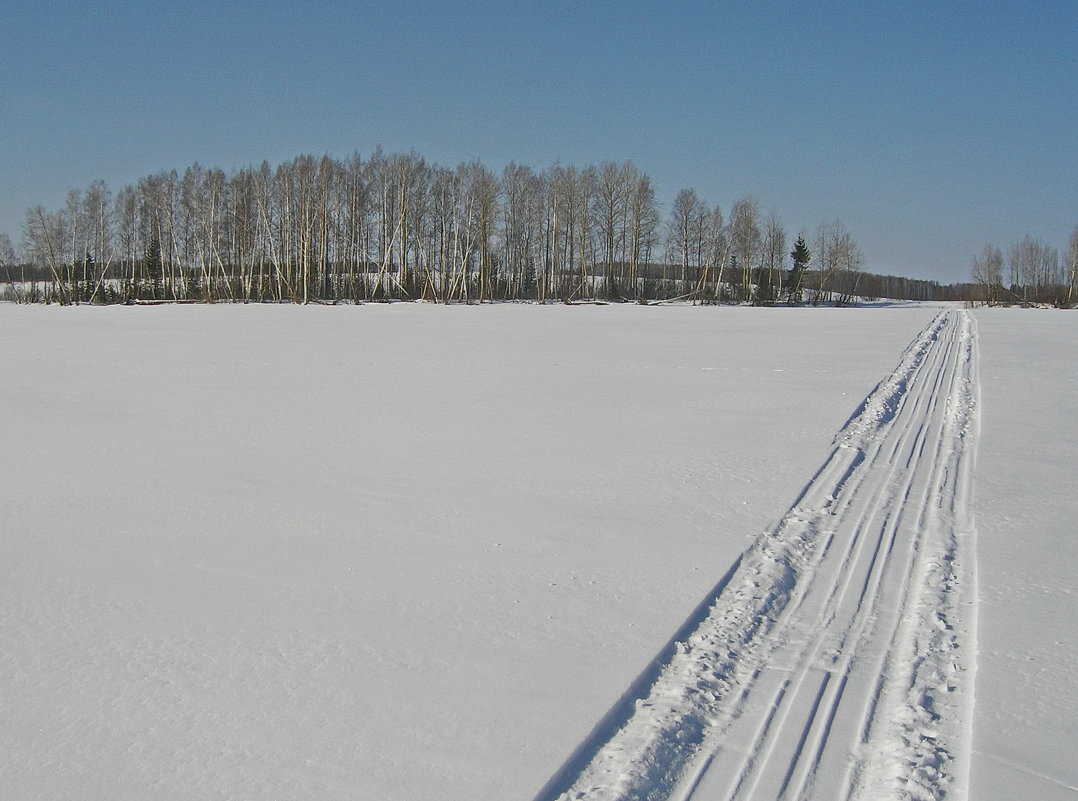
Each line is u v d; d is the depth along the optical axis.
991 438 9.28
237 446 8.74
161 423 10.05
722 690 3.71
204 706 3.55
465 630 4.31
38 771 3.08
